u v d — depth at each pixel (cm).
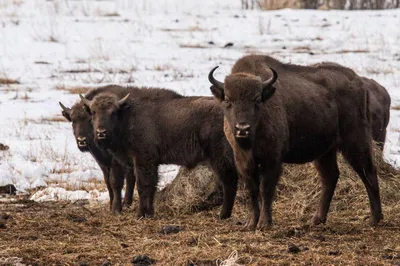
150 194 4038
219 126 3953
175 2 13038
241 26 10744
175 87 7412
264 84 3250
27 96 7306
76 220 3716
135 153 4072
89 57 9044
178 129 4072
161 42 9806
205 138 4003
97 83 7781
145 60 8869
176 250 3034
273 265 2805
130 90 4209
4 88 7631
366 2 12369
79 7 12256
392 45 9450
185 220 3781
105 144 4003
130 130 4062
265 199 3403
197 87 7412
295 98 3491
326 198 3703
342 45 9488
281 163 3425
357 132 3719
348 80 3731
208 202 4134
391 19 11000
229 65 8562
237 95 3209
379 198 3684
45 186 4712
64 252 3052
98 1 12888
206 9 12481
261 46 9550
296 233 3309
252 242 3150
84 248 3097
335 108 3647
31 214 3881
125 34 10262
